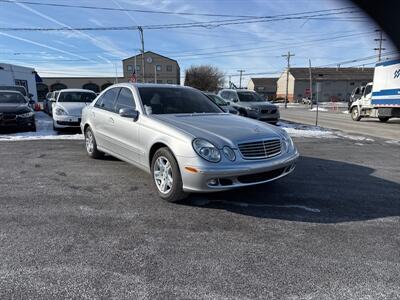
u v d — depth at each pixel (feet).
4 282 8.73
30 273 9.14
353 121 67.51
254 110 49.55
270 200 14.99
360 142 34.14
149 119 15.72
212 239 11.28
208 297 8.25
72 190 16.21
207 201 14.74
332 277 9.14
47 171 19.66
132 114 16.34
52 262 9.72
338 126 54.75
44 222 12.48
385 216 13.43
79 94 42.24
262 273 9.30
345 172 20.61
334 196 15.74
